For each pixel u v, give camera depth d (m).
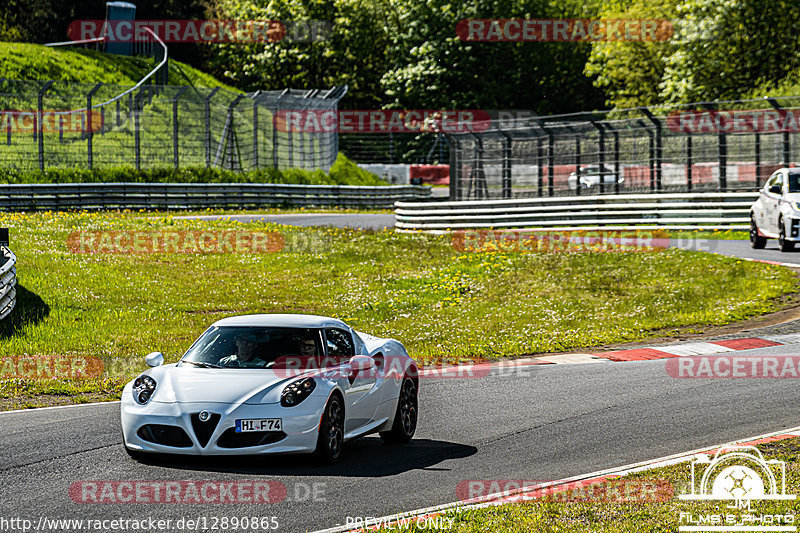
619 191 116.31
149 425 27.02
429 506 22.97
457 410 36.84
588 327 59.59
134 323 60.00
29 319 58.91
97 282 72.44
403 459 28.83
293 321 31.44
